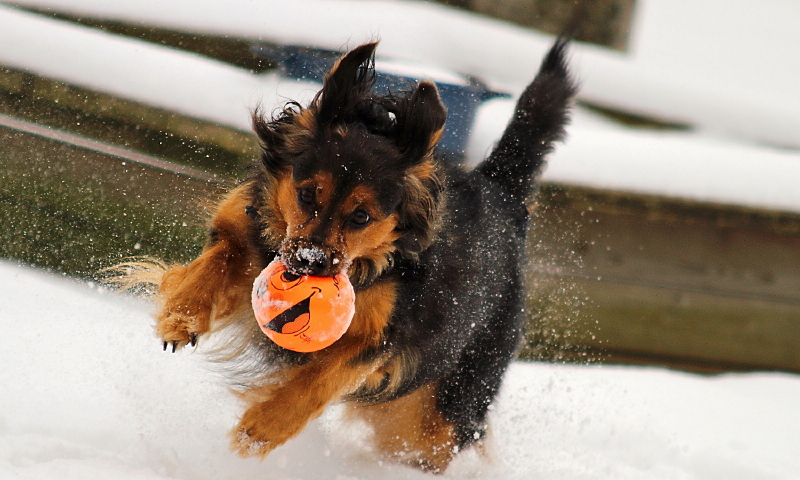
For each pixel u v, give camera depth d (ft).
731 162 33.37
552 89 24.13
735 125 42.60
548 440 23.31
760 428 26.63
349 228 16.78
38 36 30.37
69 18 32.22
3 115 28.99
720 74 53.52
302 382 17.29
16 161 28.45
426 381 20.34
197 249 27.20
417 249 18.07
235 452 16.92
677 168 32.81
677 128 43.19
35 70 29.37
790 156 34.73
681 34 60.08
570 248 32.14
